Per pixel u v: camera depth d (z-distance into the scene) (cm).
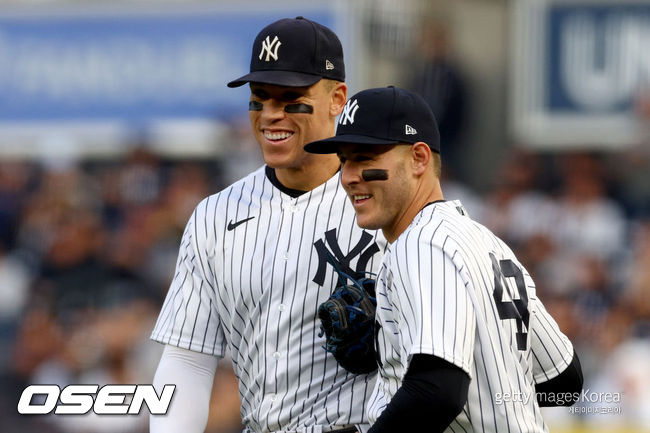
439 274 1112
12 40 3791
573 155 3725
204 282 1412
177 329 1412
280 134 1342
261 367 1369
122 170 3825
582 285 3453
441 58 3766
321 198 1380
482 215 3669
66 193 3825
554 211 3622
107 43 3772
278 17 3691
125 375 3509
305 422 1341
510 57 3784
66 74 3797
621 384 3167
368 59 3706
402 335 1131
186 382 1410
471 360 1102
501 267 1191
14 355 3609
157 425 1394
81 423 3253
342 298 1281
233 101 3756
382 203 1200
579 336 3344
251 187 1420
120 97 3794
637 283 3431
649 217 3603
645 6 3659
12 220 3812
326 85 1359
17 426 3359
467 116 3778
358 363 1285
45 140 3828
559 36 3741
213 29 3728
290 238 1365
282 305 1352
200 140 3778
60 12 3772
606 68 3706
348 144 1198
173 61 3753
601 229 3572
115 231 3803
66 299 3703
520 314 1187
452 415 1084
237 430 3152
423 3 3803
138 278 3747
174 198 3794
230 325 1401
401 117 1192
